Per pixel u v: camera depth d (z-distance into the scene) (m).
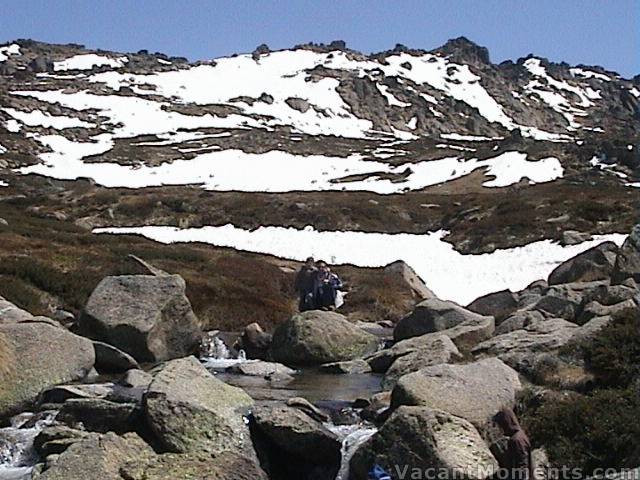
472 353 19.88
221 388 16.30
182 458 14.37
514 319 23.19
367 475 13.97
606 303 23.02
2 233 40.34
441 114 177.00
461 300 43.34
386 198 76.00
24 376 18.03
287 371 22.55
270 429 15.25
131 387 18.47
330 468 15.23
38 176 87.38
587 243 51.16
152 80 169.38
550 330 20.08
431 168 100.25
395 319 35.28
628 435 13.47
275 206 69.38
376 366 22.80
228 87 169.88
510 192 74.06
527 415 15.23
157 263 37.50
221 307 31.48
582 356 17.34
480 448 13.50
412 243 58.41
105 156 104.38
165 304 23.69
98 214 67.88
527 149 103.81
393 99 179.00
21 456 15.57
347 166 105.12
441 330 24.81
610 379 16.16
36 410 17.62
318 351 24.03
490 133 172.62
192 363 16.97
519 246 53.50
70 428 15.82
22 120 118.75
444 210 69.56
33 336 19.19
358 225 64.50
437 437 13.43
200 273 36.56
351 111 166.62
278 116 152.62
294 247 56.41
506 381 16.08
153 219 67.31
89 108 136.38
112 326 22.78
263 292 35.91
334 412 16.98
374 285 39.25
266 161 105.62
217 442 14.94
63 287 29.66
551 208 59.72
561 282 34.22
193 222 66.56
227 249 48.81
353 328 25.09
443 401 14.96
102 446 14.12
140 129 127.06
